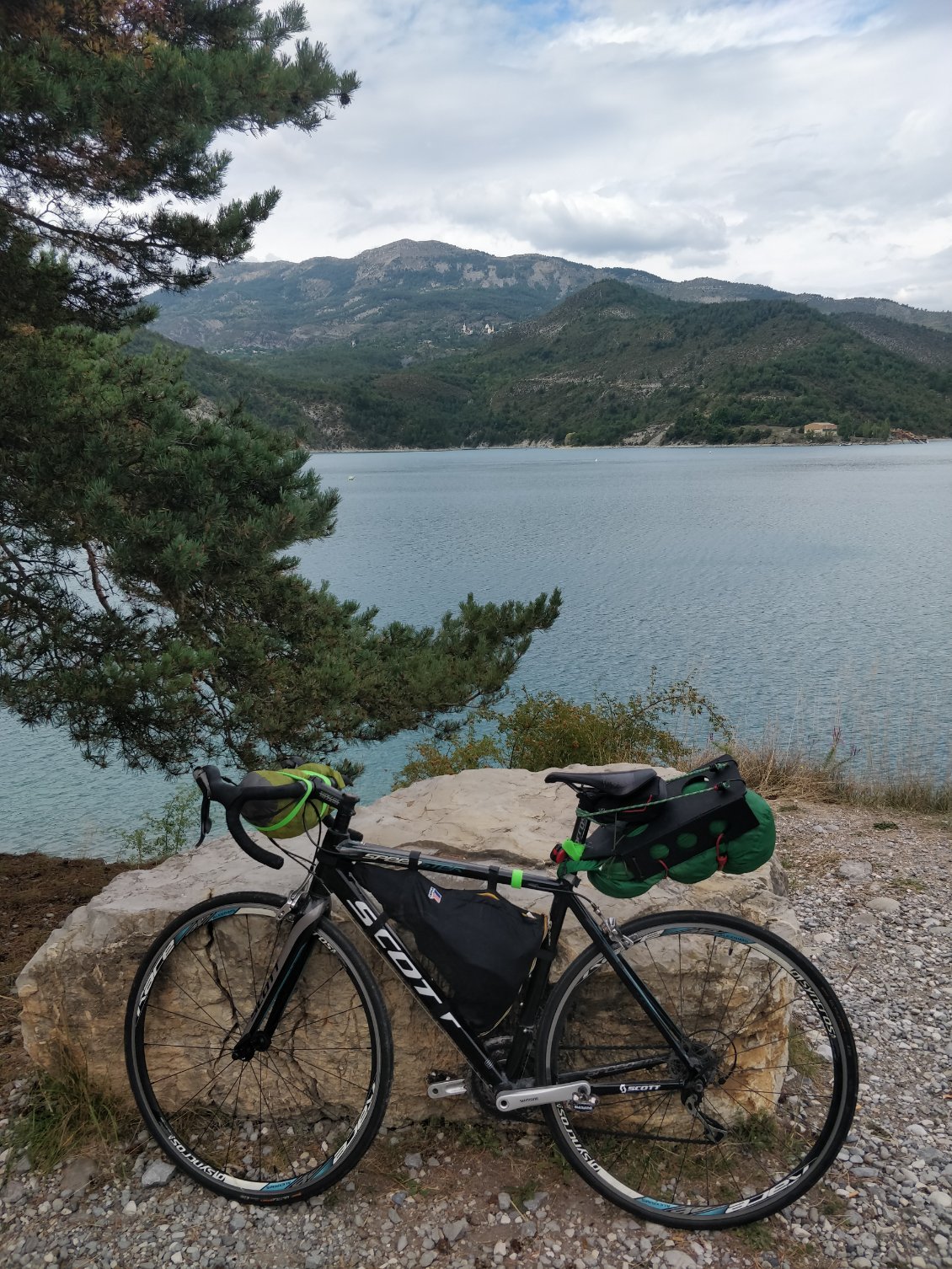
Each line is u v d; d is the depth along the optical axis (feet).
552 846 9.83
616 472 550.36
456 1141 8.76
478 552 199.62
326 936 7.99
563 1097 7.72
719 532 230.27
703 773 7.42
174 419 20.24
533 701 25.58
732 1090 8.52
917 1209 8.00
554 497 362.94
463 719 26.76
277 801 7.54
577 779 7.43
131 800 59.16
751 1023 8.43
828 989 7.75
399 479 532.73
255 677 21.85
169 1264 7.52
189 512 19.97
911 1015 11.92
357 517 298.97
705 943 8.32
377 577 159.84
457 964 7.58
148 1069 8.89
